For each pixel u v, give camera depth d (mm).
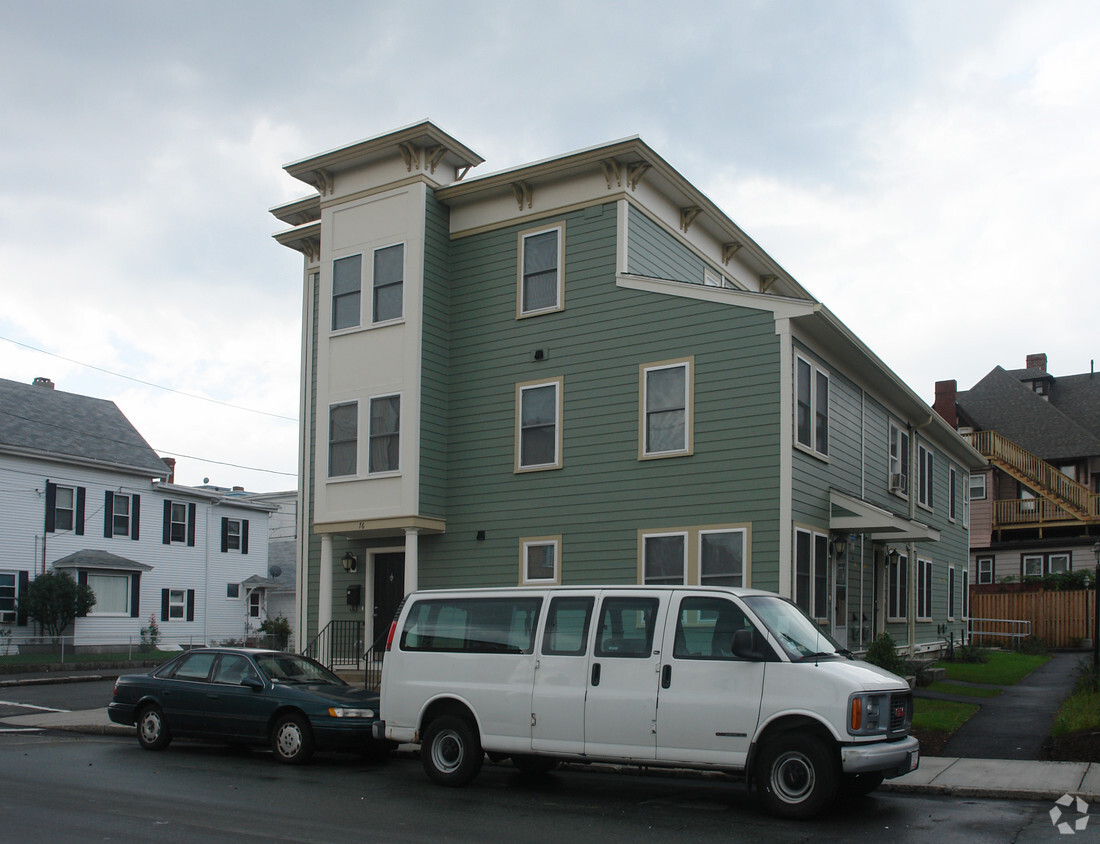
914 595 25375
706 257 22281
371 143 20672
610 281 19141
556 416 19469
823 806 9086
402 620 11773
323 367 21391
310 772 12203
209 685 13742
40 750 14133
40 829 8570
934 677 20078
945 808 9773
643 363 18625
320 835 8414
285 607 49688
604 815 9461
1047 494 41594
